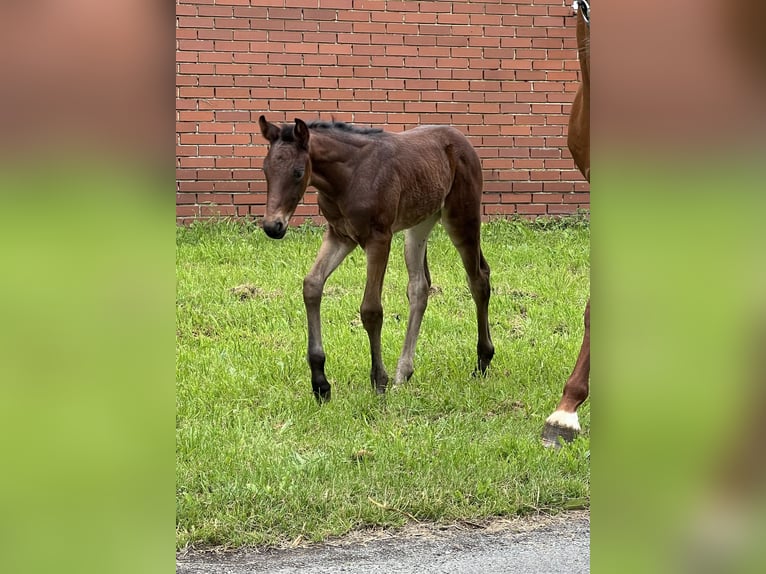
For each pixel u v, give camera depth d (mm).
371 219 4699
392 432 4078
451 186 5223
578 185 8953
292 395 4707
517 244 8188
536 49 8812
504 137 8828
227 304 6367
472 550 2916
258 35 8305
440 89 8680
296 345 5594
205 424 4098
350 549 2953
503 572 2680
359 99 8531
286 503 3262
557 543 2955
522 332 6012
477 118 8766
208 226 8148
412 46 8594
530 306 6520
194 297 6414
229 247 7668
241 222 8352
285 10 8336
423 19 8594
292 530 3094
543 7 8797
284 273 7109
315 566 2805
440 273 7352
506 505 3283
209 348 5406
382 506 3246
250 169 8391
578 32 3236
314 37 8406
